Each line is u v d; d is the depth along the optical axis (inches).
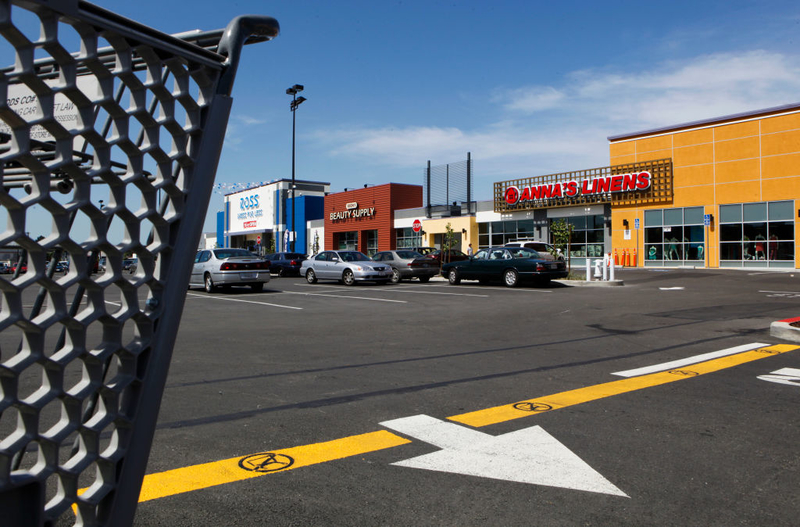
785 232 1032.8
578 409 185.0
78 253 57.7
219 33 74.4
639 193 1215.6
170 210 68.9
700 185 1139.9
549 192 1333.7
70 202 56.7
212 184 71.9
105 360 62.4
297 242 2063.2
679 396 200.7
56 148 55.0
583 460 141.2
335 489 123.9
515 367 249.8
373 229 1727.4
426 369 245.4
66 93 55.2
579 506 116.5
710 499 119.8
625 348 295.7
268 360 265.3
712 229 1123.3
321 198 2069.4
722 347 298.4
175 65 66.6
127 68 60.6
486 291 693.3
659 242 1194.6
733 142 1097.4
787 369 244.7
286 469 134.8
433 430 163.9
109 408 63.7
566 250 1343.5
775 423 170.4
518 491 123.6
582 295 613.9
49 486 121.1
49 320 55.4
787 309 456.8
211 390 208.8
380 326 384.5
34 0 49.7
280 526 107.0
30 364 54.3
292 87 1395.2
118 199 60.7
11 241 51.2
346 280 844.6
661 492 123.2
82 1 53.7
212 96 71.2
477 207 1491.1
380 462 139.6
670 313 440.5
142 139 65.9
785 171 1031.6
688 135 1157.7
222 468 135.0
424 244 1582.2
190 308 512.1
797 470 135.3
